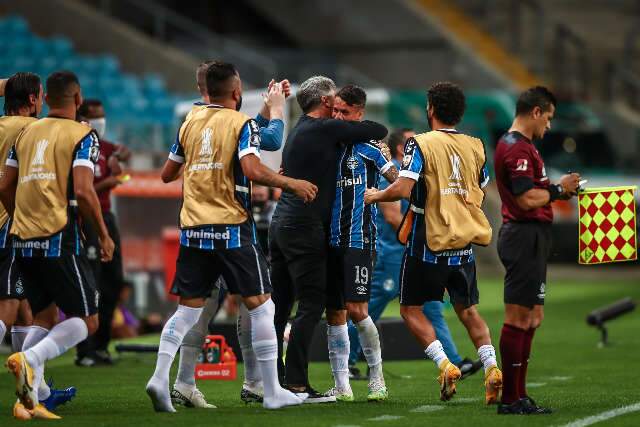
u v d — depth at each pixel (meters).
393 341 37.22
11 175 25.53
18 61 76.88
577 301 60.09
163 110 78.19
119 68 86.12
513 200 25.34
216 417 24.77
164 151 61.03
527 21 108.38
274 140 26.91
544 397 29.09
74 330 24.94
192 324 25.66
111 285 36.31
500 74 97.12
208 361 33.03
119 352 37.38
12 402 28.17
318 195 26.91
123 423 23.97
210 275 25.61
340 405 27.05
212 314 27.09
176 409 26.28
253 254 25.30
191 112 26.02
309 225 26.84
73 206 25.09
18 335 27.75
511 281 25.38
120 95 78.00
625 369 35.81
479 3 107.25
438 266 26.31
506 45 104.75
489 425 23.86
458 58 96.94
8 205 25.75
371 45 98.50
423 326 26.88
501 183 25.50
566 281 72.12
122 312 45.50
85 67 79.06
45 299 25.89
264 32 104.06
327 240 27.22
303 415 25.12
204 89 26.94
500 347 25.62
